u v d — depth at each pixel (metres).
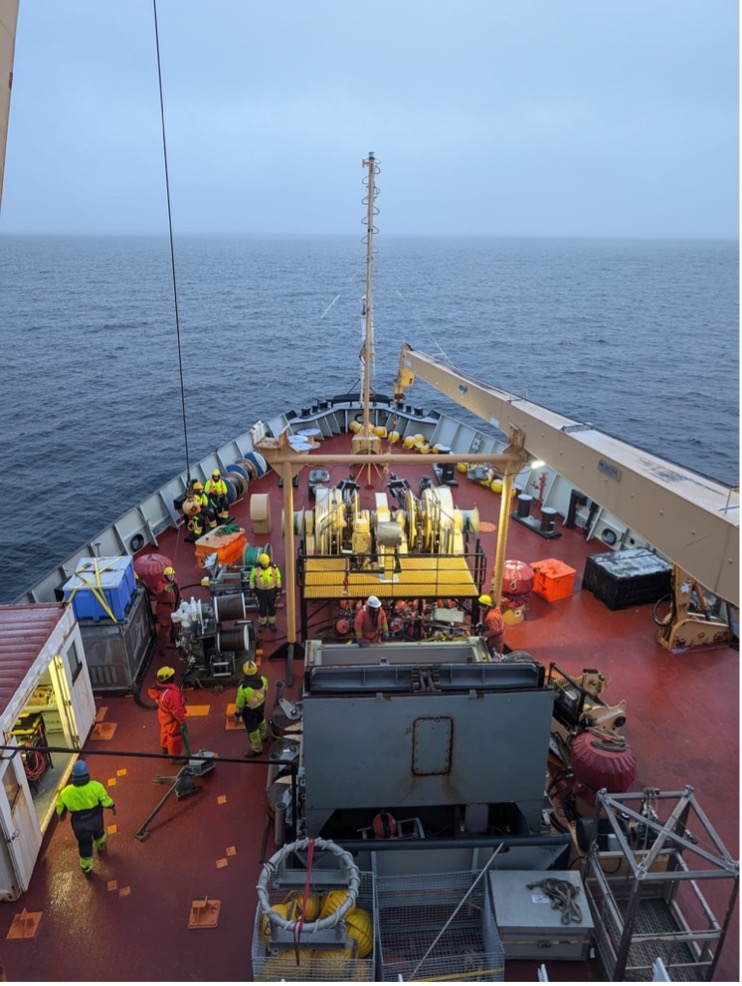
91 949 6.67
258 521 15.27
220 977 6.39
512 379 55.25
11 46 4.45
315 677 7.05
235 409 45.84
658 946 6.48
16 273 167.25
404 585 10.70
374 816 7.52
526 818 7.34
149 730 9.59
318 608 12.26
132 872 7.48
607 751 7.44
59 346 66.94
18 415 43.62
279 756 8.48
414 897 6.69
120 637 9.84
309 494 16.95
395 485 14.59
